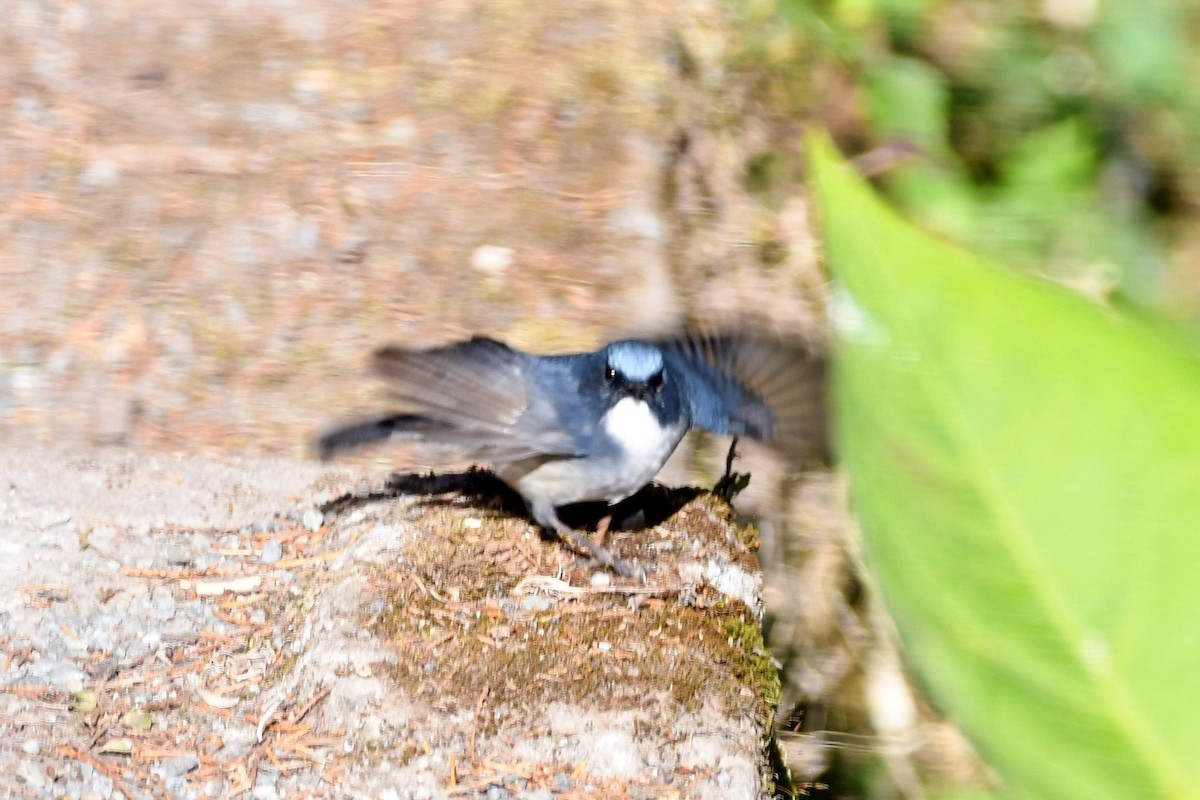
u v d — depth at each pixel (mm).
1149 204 8336
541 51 17344
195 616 9570
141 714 8742
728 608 9242
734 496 10898
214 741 8500
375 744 8250
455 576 9414
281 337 14219
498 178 15906
